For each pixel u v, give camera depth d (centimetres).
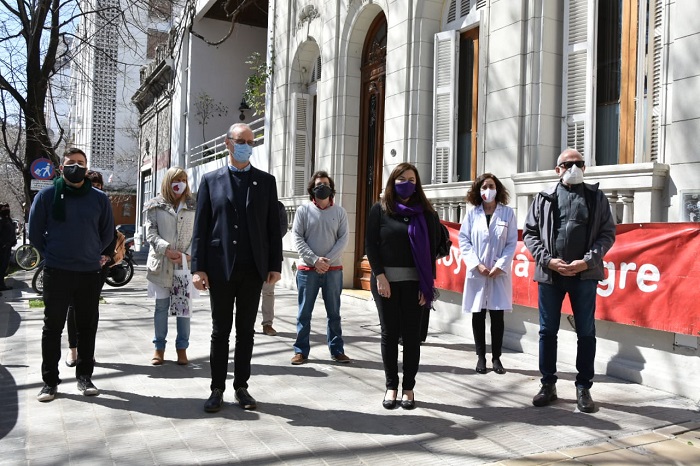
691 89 529
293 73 1405
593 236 470
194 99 2220
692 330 491
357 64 1178
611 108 677
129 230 3397
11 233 1253
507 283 586
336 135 1184
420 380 557
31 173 1471
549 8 719
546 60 718
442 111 910
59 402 479
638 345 552
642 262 535
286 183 1412
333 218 623
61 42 1591
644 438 410
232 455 373
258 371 586
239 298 467
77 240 486
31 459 363
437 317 823
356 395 507
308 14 1323
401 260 468
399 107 969
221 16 2206
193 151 2212
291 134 1383
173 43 1995
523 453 383
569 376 573
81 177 487
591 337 473
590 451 386
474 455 378
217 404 457
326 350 682
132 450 379
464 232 616
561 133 725
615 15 676
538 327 660
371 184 1152
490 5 783
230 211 455
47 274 482
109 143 4672
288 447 387
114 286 1345
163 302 605
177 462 361
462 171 902
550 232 479
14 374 560
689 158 530
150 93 2897
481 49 813
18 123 1803
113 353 655
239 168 466
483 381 555
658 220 554
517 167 733
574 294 474
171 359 629
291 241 1300
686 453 384
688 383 503
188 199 611
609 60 681
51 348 483
